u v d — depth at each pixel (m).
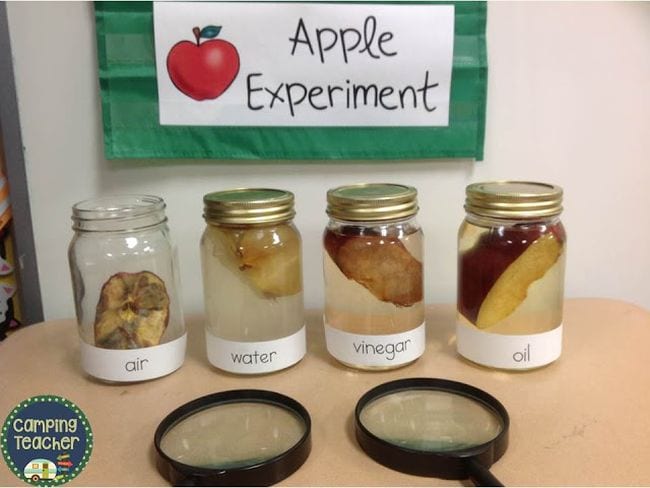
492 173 0.65
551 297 0.53
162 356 0.53
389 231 0.53
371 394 0.48
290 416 0.47
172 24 0.59
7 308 0.65
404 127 0.63
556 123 0.65
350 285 0.53
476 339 0.54
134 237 0.56
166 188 0.64
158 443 0.42
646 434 0.44
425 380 0.50
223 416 0.47
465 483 0.39
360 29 0.60
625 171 0.66
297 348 0.55
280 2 0.59
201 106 0.61
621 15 0.62
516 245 0.51
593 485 0.38
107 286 0.53
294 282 0.55
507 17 0.62
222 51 0.60
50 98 0.61
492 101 0.64
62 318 0.66
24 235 0.63
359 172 0.64
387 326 0.54
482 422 0.45
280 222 0.53
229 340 0.54
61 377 0.54
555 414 0.46
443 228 0.66
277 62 0.60
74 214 0.54
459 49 0.61
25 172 0.62
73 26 0.60
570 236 0.67
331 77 0.61
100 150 0.62
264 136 0.62
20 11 0.59
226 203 0.51
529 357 0.52
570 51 0.63
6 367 0.56
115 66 0.60
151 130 0.61
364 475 0.40
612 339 0.59
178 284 0.58
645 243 0.68
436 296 0.68
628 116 0.65
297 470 0.41
